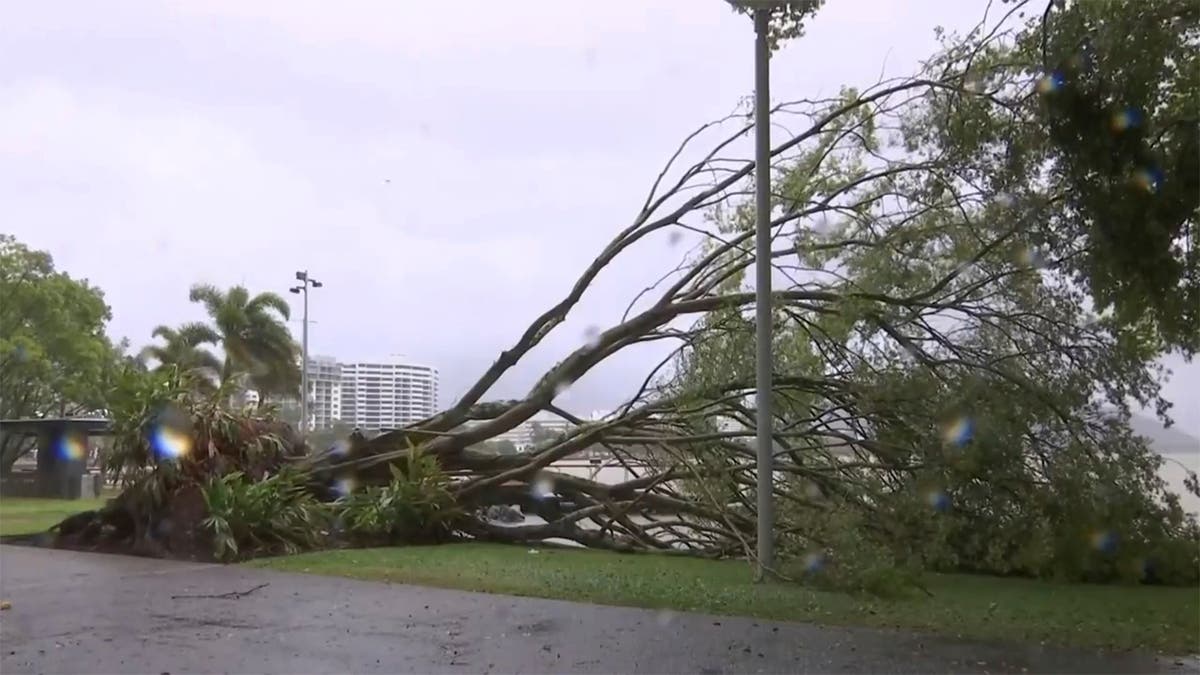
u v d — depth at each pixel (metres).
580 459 16.64
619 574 11.46
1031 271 12.41
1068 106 10.30
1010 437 11.97
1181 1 9.53
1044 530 11.74
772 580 10.69
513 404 17.30
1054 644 7.47
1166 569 11.62
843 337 13.44
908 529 11.95
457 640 7.56
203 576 11.09
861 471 13.05
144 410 14.34
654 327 15.40
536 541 16.42
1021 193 12.03
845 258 13.48
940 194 12.87
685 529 15.02
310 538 14.35
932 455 12.24
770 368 11.08
